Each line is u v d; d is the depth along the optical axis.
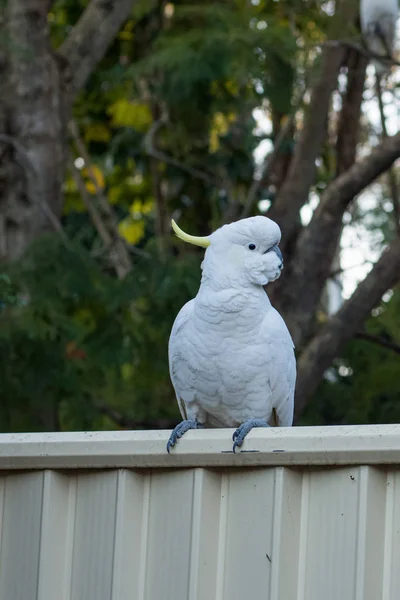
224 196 15.88
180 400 6.58
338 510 4.97
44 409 12.41
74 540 5.49
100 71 16.09
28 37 13.83
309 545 5.01
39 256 12.61
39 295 12.39
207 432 5.30
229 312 6.01
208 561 5.17
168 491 5.36
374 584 4.85
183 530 5.26
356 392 14.27
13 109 13.94
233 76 12.52
